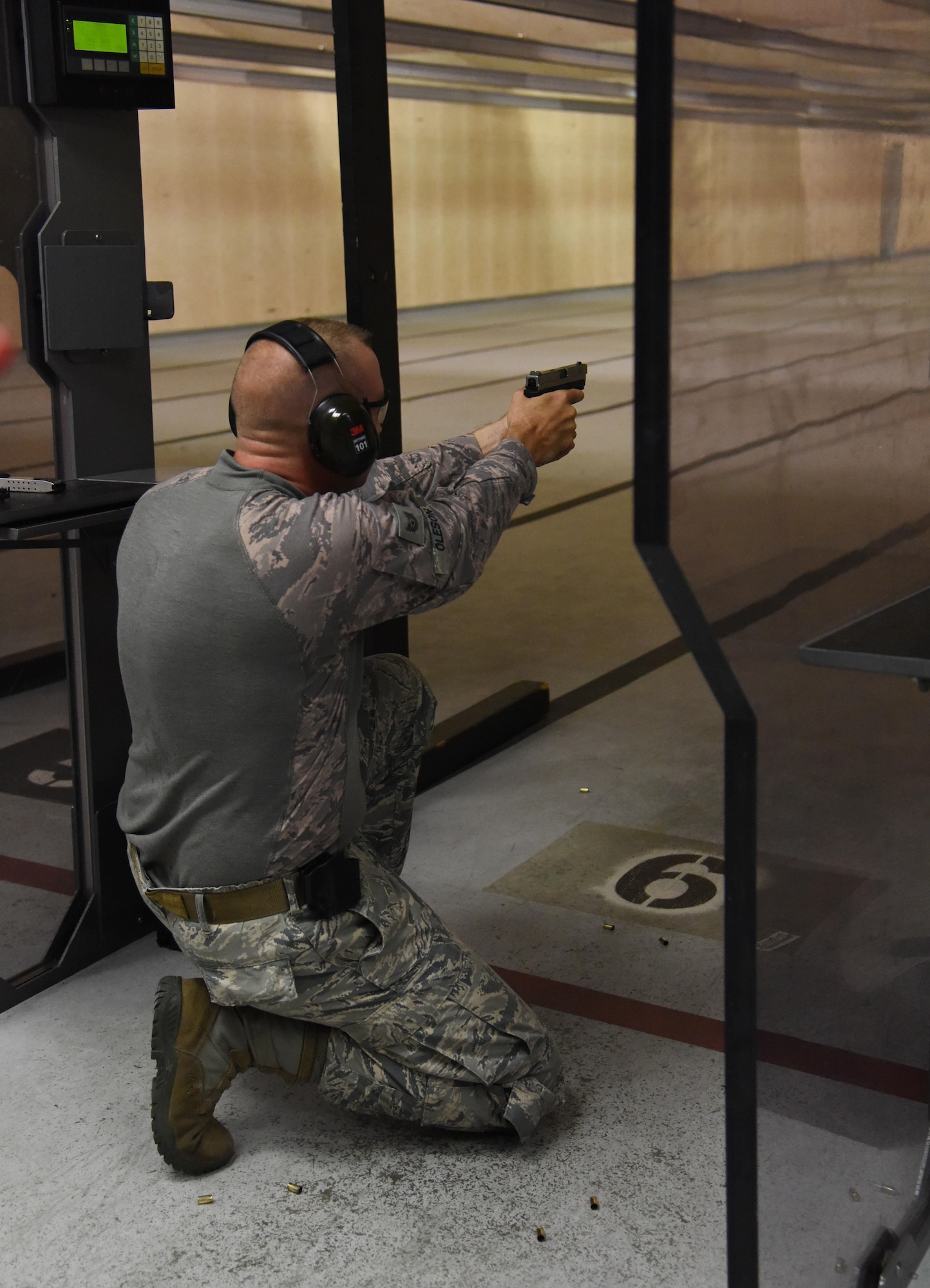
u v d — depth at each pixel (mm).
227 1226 1661
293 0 9461
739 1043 1143
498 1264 1577
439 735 3240
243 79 13172
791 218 1162
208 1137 1764
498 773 3205
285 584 1524
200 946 1668
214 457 6543
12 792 2348
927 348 1501
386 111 2654
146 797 1692
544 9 8523
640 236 994
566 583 4812
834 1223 1329
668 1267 1562
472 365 10680
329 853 1665
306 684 1575
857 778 1311
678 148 977
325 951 1629
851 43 1227
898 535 1494
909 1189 1502
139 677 1606
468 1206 1687
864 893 1339
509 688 3564
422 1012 1690
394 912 1682
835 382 1290
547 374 1822
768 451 1177
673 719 3520
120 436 2350
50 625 2252
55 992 2271
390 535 1565
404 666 2012
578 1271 1561
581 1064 2000
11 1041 2115
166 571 1574
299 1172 1767
